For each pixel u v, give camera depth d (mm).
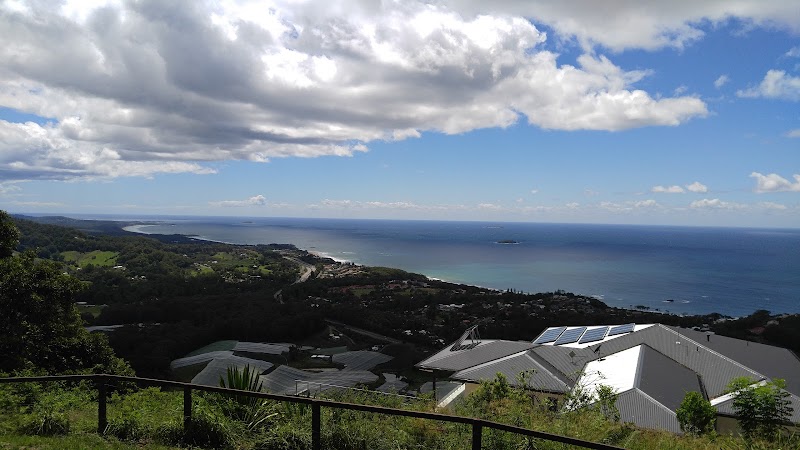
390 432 5879
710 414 11703
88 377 6176
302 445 5586
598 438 6293
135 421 6309
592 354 19250
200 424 5945
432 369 19375
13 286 15930
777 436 7535
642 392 14273
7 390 7812
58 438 5965
